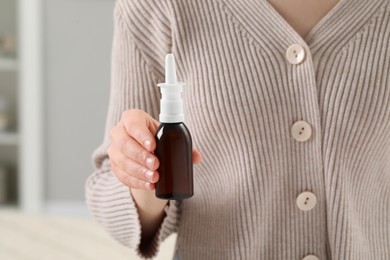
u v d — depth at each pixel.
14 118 3.28
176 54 0.91
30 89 3.08
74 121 3.11
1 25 3.22
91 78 3.07
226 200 0.91
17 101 3.27
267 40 0.88
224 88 0.88
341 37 0.87
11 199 3.30
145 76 0.96
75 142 3.12
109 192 0.94
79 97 3.09
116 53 0.99
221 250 0.93
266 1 0.88
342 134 0.86
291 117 0.87
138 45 0.95
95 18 3.02
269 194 0.88
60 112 3.11
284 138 0.88
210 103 0.89
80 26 3.04
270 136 0.88
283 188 0.88
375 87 0.86
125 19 0.96
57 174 3.15
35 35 3.04
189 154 0.80
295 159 0.88
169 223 0.94
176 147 0.79
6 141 3.17
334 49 0.86
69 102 3.10
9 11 3.21
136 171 0.79
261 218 0.89
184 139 0.79
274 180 0.88
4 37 3.17
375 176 0.90
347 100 0.86
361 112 0.86
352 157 0.87
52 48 3.07
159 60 0.94
